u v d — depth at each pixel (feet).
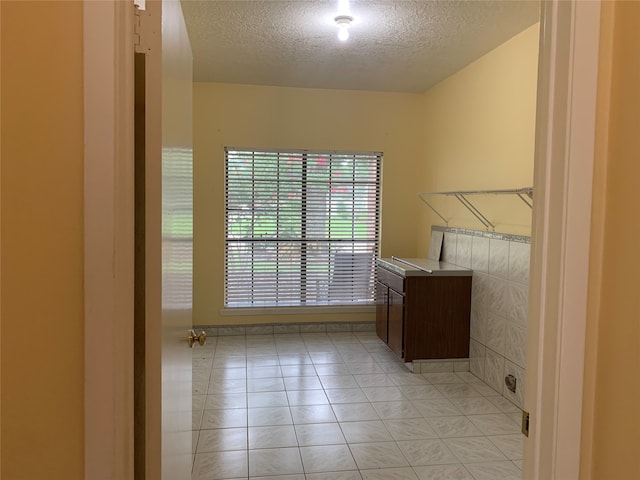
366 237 16.26
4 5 2.64
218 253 15.38
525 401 3.68
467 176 12.81
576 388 3.31
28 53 2.67
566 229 3.24
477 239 12.11
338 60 12.46
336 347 14.48
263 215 15.62
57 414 2.79
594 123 3.22
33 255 2.73
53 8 2.68
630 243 3.06
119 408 2.89
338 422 9.50
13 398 2.75
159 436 3.33
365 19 9.61
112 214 2.78
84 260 2.77
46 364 2.77
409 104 16.05
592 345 3.32
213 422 9.46
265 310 15.71
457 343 12.42
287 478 7.53
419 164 16.25
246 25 10.00
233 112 15.16
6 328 2.72
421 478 7.57
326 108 15.62
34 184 2.71
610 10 3.19
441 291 12.25
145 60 3.14
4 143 2.67
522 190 9.43
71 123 2.73
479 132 12.15
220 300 15.51
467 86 12.81
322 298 16.10
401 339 12.41
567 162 3.22
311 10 9.20
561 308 3.28
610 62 3.21
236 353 13.83
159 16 3.14
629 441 3.04
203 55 12.12
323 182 15.85
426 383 11.64
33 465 2.79
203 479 7.46
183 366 4.79
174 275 4.09
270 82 14.83
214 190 15.24
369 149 15.94
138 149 3.20
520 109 10.36
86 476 2.84
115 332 2.83
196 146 15.06
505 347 10.81
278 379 11.85
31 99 2.69
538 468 3.47
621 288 3.12
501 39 10.72
